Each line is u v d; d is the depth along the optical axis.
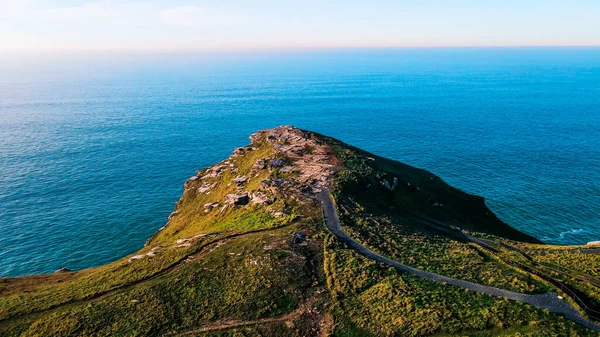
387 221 65.62
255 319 41.53
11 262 84.62
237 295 45.09
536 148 168.12
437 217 79.75
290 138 107.88
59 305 46.62
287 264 49.50
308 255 51.84
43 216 105.94
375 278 46.22
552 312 39.00
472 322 37.78
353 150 110.69
